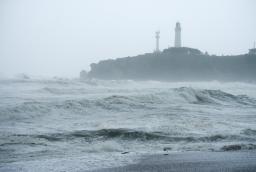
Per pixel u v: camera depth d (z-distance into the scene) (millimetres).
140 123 15102
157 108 20859
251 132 13328
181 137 12250
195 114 18641
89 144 11242
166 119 16375
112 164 8086
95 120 16031
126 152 9742
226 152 9688
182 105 23391
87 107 19578
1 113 15961
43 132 12789
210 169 7512
